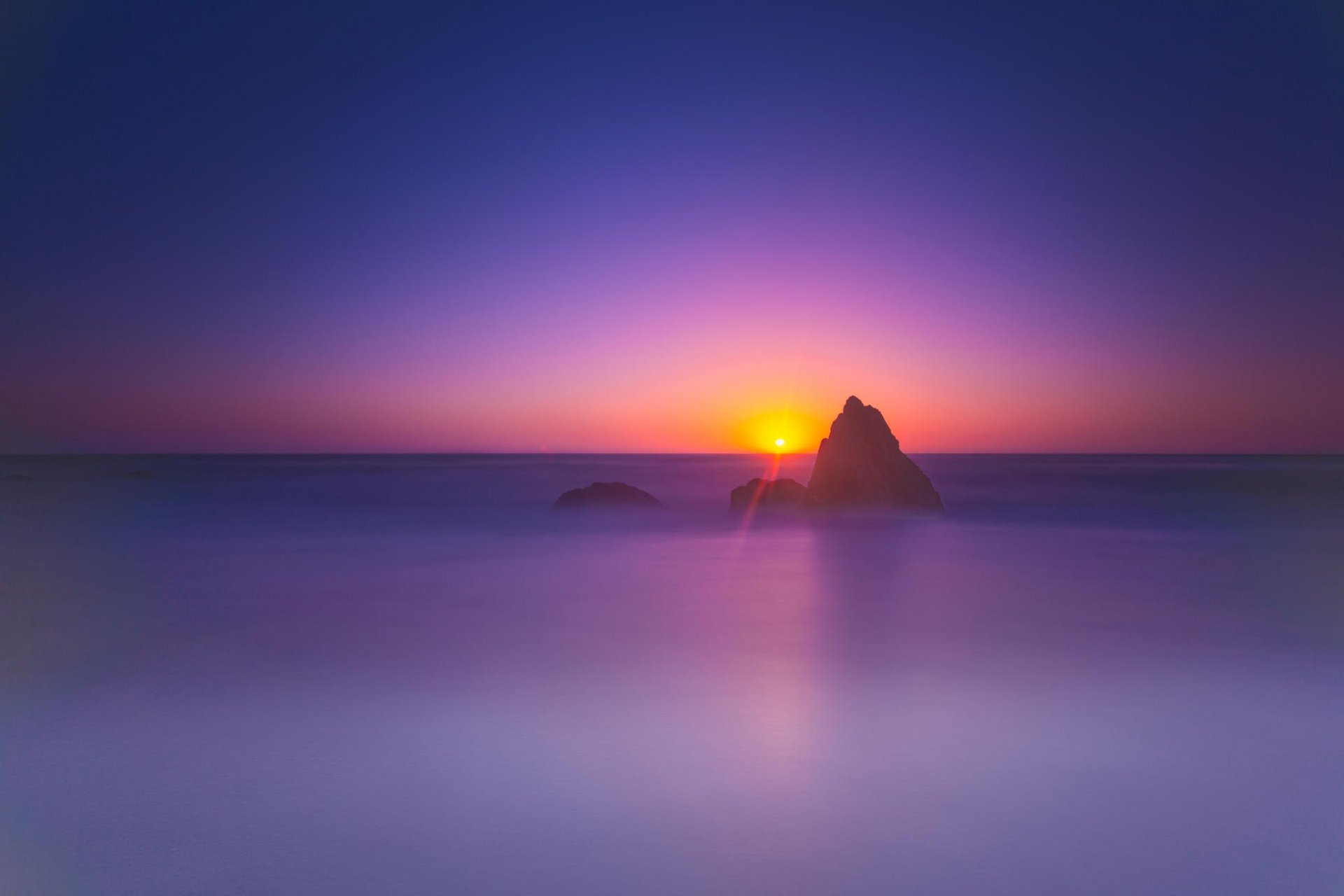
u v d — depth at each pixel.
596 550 20.36
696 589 14.50
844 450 28.83
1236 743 6.67
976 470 79.88
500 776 6.06
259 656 9.88
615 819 5.30
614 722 7.31
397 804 5.56
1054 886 4.43
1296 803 5.50
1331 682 8.45
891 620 11.82
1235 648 10.02
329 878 4.55
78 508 33.22
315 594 14.23
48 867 4.71
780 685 8.48
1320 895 4.33
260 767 6.27
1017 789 5.75
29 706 7.86
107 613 12.55
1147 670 9.00
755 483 29.11
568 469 87.75
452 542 21.75
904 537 22.80
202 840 5.04
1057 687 8.30
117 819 5.35
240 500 37.81
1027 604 12.91
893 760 6.34
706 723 7.25
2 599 13.81
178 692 8.34
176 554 19.58
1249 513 30.69
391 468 87.44
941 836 5.03
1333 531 24.27
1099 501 36.88
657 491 47.22
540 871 4.63
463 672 9.07
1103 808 5.43
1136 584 14.83
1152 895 4.35
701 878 4.54
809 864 4.68
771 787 5.82
